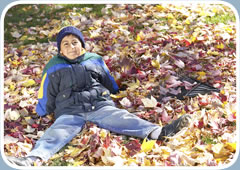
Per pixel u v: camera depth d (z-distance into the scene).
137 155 3.25
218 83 4.36
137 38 5.37
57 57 4.19
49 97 4.05
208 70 4.63
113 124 3.68
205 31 5.41
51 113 4.15
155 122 3.84
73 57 4.11
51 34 5.98
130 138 3.54
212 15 5.89
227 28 5.44
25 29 6.26
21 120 4.09
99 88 4.05
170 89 4.30
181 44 5.20
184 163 3.17
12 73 5.03
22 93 4.60
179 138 3.46
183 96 4.16
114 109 3.81
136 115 3.92
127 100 4.13
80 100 3.89
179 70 4.68
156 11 6.21
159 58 4.84
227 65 4.69
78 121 3.75
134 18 6.05
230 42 5.20
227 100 4.04
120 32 5.60
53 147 3.46
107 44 5.36
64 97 3.92
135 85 4.37
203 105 3.97
